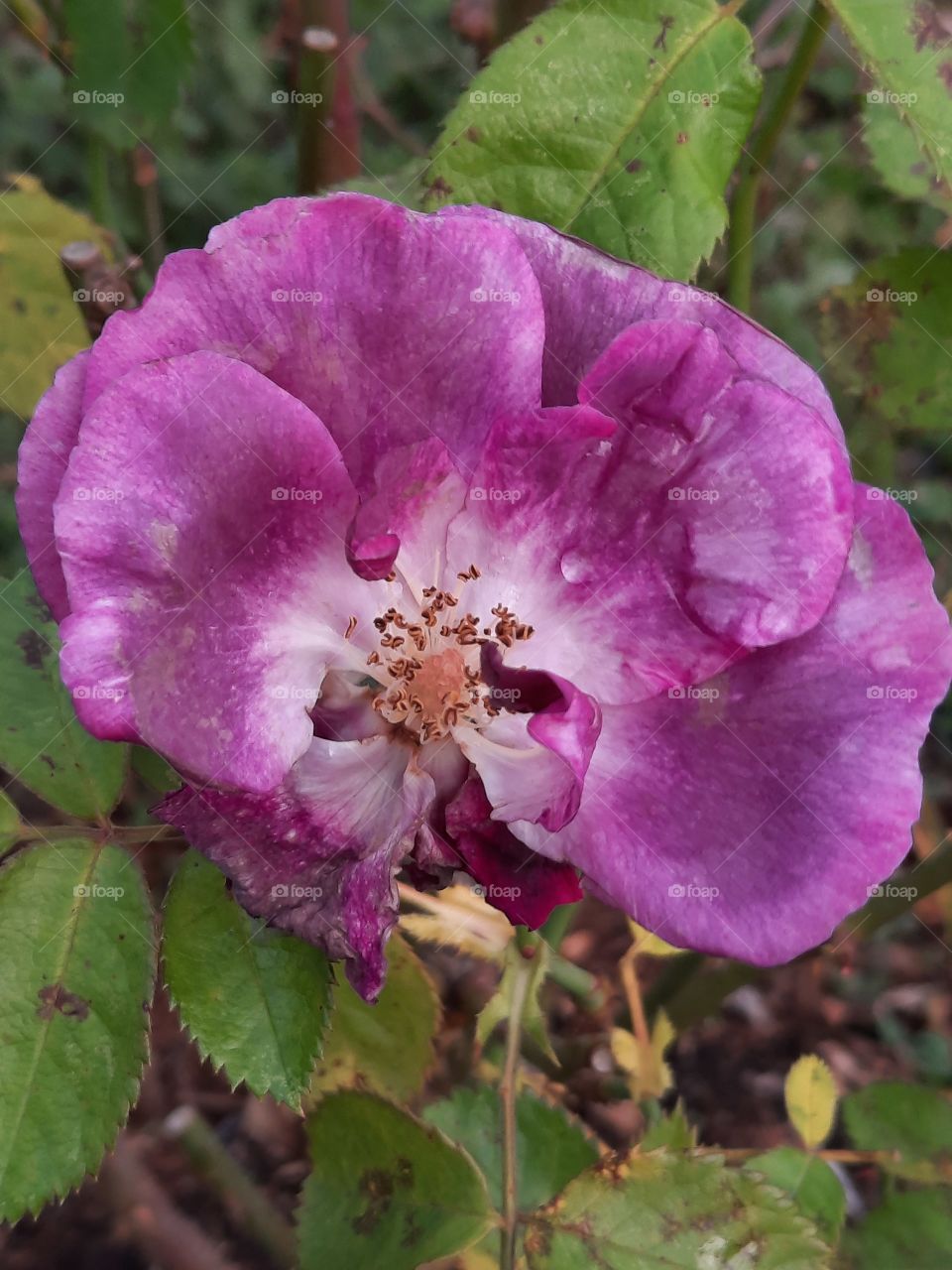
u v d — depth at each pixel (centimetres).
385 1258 10
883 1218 13
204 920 9
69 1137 9
